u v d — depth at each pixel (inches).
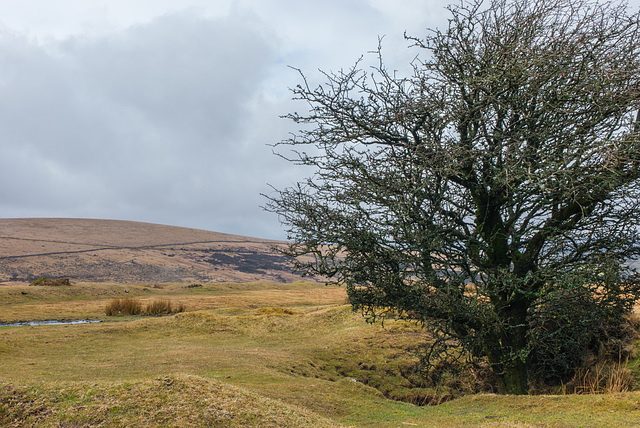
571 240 372.2
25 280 2652.6
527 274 374.9
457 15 385.4
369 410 358.0
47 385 252.4
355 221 390.9
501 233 396.8
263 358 574.2
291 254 404.2
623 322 472.4
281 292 2228.1
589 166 327.9
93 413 219.5
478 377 500.1
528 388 426.0
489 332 391.9
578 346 429.4
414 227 385.1
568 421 249.9
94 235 4227.4
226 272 3750.0
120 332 759.7
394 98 406.6
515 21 386.3
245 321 848.9
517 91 365.1
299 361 583.5
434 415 323.6
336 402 377.1
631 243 370.9
